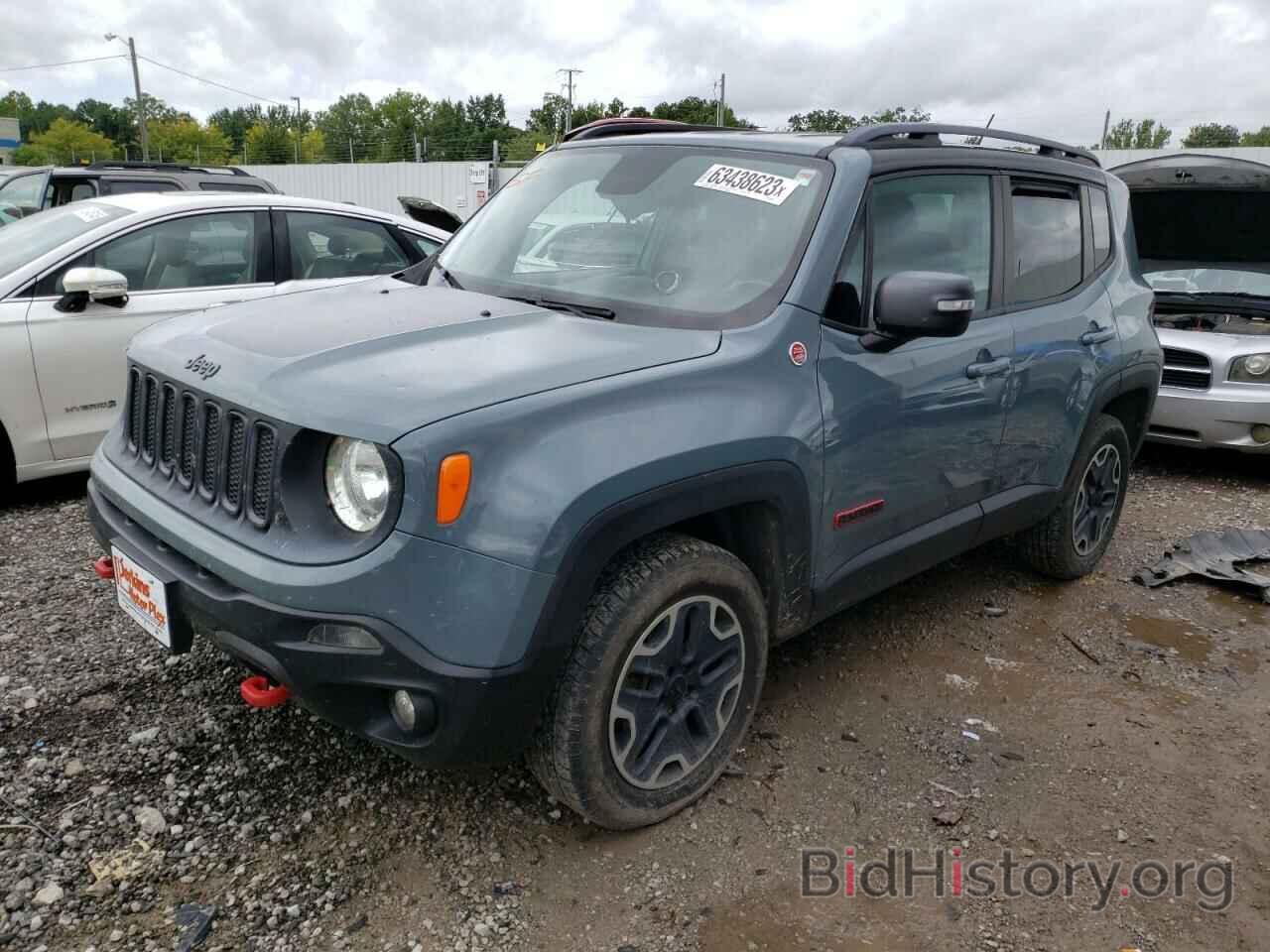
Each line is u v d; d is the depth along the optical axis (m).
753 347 2.73
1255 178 6.40
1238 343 6.31
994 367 3.51
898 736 3.26
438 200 31.50
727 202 3.15
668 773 2.71
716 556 2.63
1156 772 3.13
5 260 5.08
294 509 2.26
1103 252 4.40
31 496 5.16
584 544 2.26
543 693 2.31
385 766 2.91
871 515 3.15
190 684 3.28
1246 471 6.95
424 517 2.12
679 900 2.46
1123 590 4.63
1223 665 3.90
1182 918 2.49
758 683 2.90
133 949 2.21
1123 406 4.74
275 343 2.60
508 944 2.29
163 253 5.31
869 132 3.23
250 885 2.42
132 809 2.66
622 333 2.73
